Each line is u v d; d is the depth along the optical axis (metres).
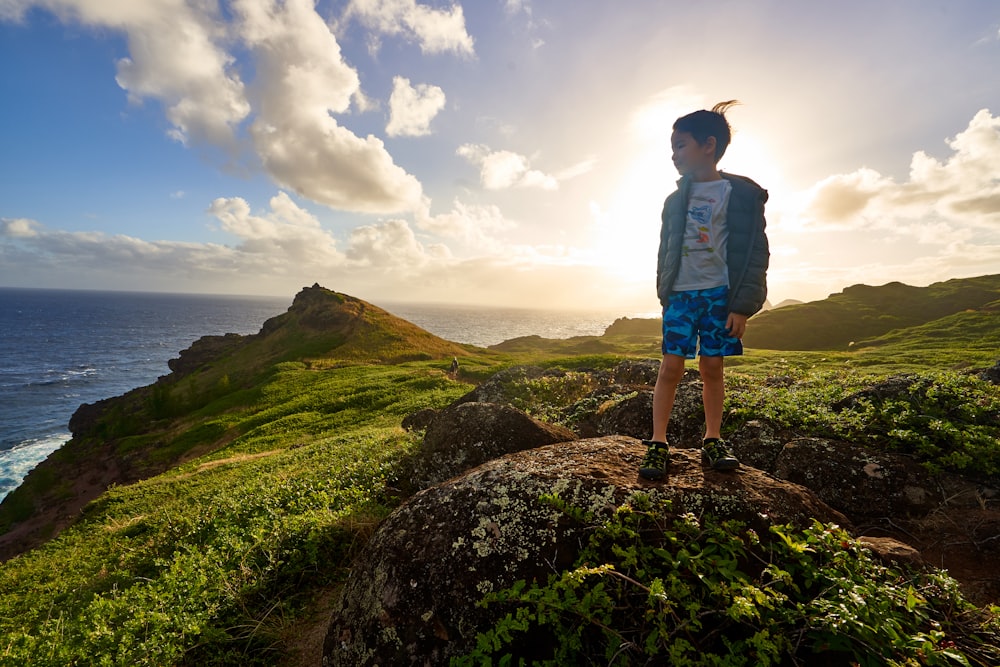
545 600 2.41
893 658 2.10
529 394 12.56
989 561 3.19
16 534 25.39
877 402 5.55
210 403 48.66
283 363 56.69
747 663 2.21
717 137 3.45
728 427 5.66
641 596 2.48
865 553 2.72
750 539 2.68
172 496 15.16
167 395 49.47
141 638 4.24
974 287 105.50
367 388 36.53
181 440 35.94
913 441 4.54
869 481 4.14
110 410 59.56
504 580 2.74
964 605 2.45
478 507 3.12
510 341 134.25
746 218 3.33
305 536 5.43
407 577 2.92
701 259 3.39
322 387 40.81
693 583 2.51
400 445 10.16
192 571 5.50
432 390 32.50
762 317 97.69
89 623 4.91
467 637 2.66
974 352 35.38
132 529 10.43
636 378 11.29
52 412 74.75
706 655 2.16
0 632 6.02
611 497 2.97
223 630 4.05
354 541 5.29
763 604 2.21
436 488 3.51
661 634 2.24
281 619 4.28
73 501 30.23
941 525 3.67
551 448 4.04
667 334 3.54
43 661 4.27
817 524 2.80
